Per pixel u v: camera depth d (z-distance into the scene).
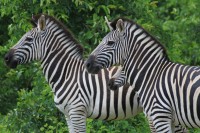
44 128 19.36
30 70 21.38
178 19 27.14
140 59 15.23
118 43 15.18
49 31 16.48
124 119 17.66
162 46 15.17
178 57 20.56
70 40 16.55
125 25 15.25
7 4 20.53
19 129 19.47
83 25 20.36
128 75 15.38
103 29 19.77
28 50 16.38
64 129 18.62
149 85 15.06
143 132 18.81
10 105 22.94
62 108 16.52
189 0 27.48
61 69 16.45
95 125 18.78
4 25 23.58
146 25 19.67
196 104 14.30
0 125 19.23
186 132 16.14
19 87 22.98
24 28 20.19
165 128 14.74
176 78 14.67
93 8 20.11
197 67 14.68
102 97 16.31
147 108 15.09
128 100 16.27
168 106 14.73
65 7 20.02
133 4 20.33
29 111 19.50
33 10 20.33
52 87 16.56
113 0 20.11
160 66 15.05
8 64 16.39
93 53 15.20
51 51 16.48
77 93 16.27
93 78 16.33
